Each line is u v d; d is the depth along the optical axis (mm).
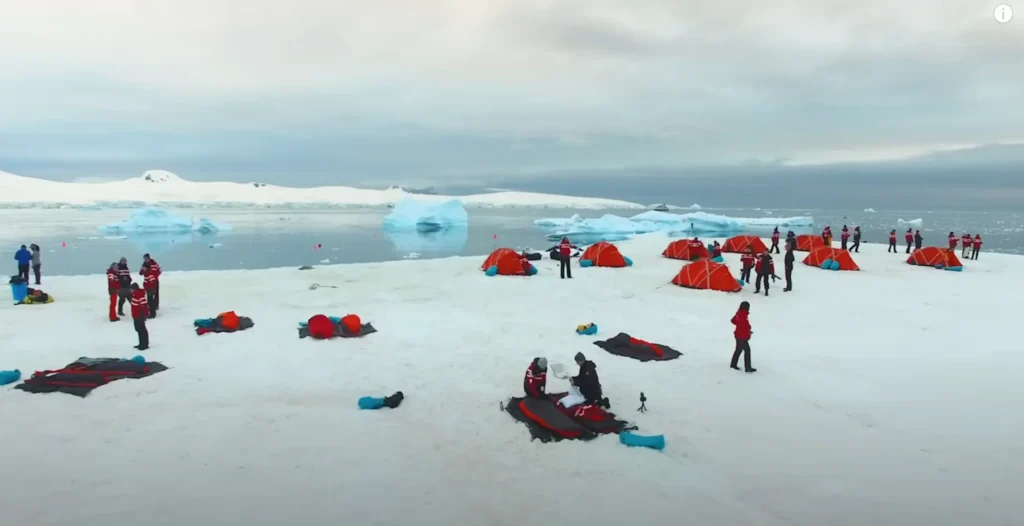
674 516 5148
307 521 4953
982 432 7117
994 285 19141
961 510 5348
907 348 11086
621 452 6387
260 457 6117
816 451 6527
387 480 5684
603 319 13375
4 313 12945
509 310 14297
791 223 84125
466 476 5805
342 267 23156
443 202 70812
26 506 5070
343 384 8422
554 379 8797
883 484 5820
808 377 9172
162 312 13336
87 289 16719
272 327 11836
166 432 6676
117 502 5176
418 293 16797
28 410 7168
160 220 58531
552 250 26328
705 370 9438
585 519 5066
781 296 16906
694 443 6660
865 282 19672
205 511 5066
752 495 5551
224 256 36781
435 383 8539
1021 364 10008
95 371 8398
